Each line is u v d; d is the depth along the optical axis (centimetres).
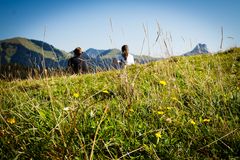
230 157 250
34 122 295
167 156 258
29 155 246
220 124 309
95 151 271
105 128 296
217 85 445
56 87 584
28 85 595
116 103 396
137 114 350
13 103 408
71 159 241
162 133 305
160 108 365
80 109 314
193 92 426
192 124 317
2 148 267
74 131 252
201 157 259
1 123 321
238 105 365
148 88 486
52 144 259
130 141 287
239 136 276
